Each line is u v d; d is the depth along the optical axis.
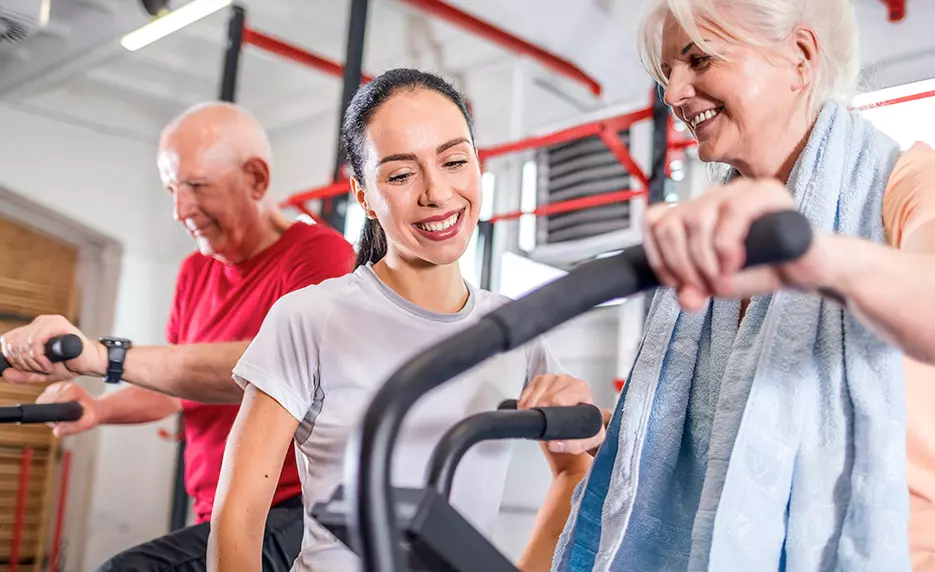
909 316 0.72
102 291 6.16
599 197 3.62
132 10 4.25
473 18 4.17
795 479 0.99
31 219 5.95
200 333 2.25
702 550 1.00
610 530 1.13
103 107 6.09
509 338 0.63
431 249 1.38
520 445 4.20
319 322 1.39
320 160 6.05
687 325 1.21
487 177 4.83
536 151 4.64
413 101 1.38
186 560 1.97
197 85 6.11
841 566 0.94
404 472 1.36
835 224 1.07
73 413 2.09
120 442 6.00
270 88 6.06
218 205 2.19
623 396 1.22
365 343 1.38
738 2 1.10
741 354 1.09
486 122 5.09
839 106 1.14
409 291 1.45
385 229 1.41
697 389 1.18
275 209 2.28
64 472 5.54
